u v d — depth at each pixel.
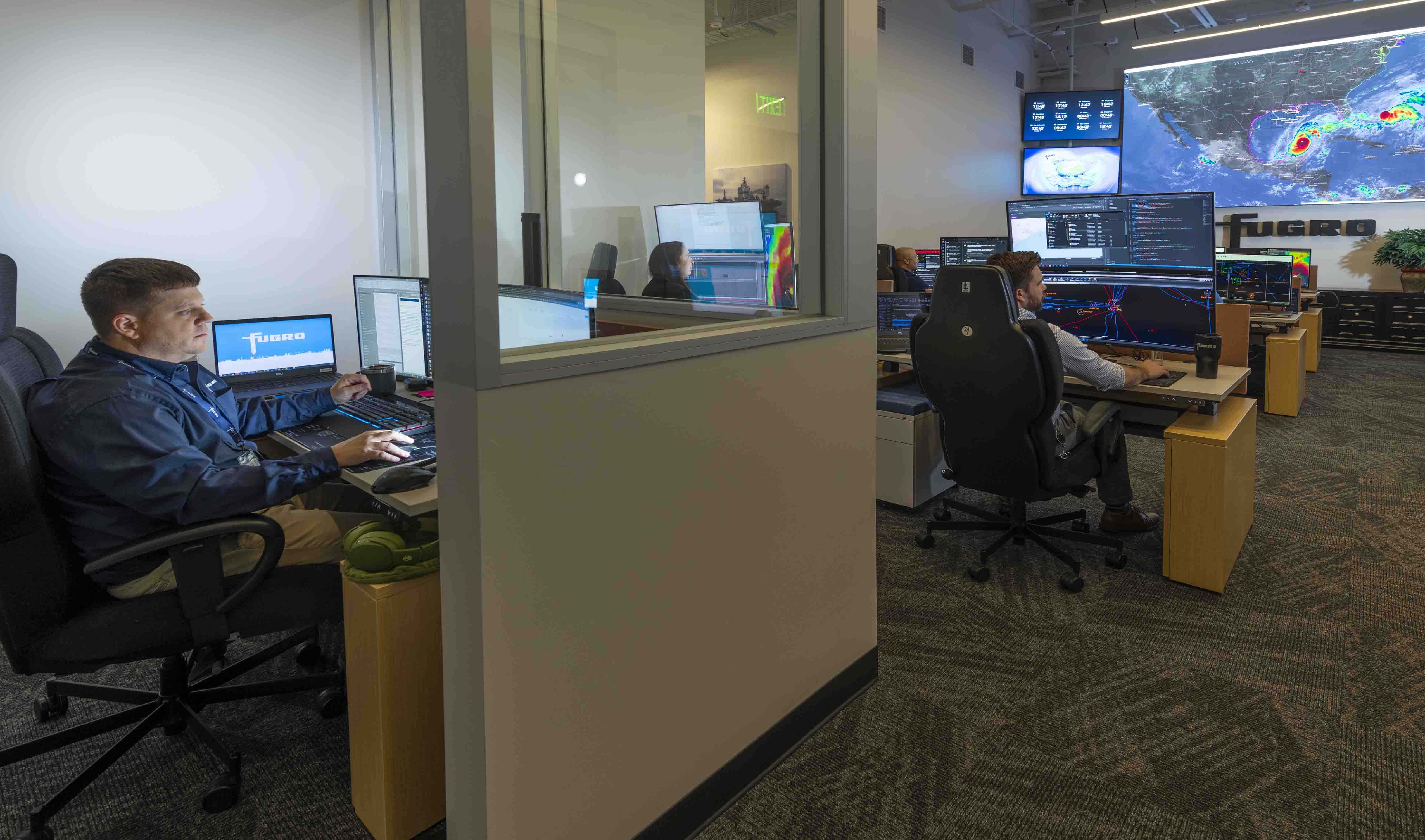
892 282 4.89
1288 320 5.03
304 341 3.19
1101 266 3.16
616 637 1.45
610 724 1.46
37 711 2.00
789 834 1.62
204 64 3.29
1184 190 9.27
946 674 2.19
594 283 2.98
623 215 4.23
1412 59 7.88
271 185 3.51
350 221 3.76
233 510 1.61
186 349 1.79
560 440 1.29
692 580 1.59
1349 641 2.28
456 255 1.15
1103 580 2.74
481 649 1.23
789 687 1.88
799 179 1.91
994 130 9.35
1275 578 2.71
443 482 1.25
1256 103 8.72
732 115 3.49
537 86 3.95
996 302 2.38
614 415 1.38
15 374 1.92
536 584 1.29
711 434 1.58
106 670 2.25
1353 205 8.40
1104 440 2.75
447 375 1.21
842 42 1.79
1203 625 2.40
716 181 3.61
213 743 1.74
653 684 1.53
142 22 3.13
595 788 1.45
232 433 2.11
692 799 1.64
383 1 3.71
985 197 9.32
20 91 2.91
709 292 2.36
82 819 1.65
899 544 3.09
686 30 3.71
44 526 1.53
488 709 1.26
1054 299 3.32
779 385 1.74
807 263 1.94
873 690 2.12
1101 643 2.32
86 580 1.64
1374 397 5.61
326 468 1.68
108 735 1.96
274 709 2.05
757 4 3.31
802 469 1.84
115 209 3.14
